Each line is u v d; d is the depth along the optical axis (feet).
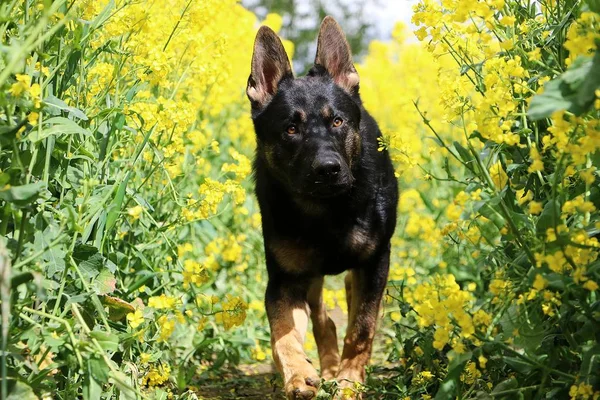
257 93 15.62
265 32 15.62
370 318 14.40
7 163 9.94
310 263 14.56
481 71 11.79
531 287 8.80
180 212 14.51
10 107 9.02
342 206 14.29
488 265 11.92
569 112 8.58
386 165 15.79
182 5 15.38
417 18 11.12
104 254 12.13
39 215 9.73
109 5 11.93
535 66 11.29
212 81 16.58
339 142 14.55
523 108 10.44
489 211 9.99
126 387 9.06
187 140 15.78
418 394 11.73
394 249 26.73
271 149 14.85
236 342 16.49
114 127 12.17
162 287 13.82
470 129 12.16
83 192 10.16
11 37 9.66
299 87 15.07
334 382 11.97
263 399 14.84
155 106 12.91
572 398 8.54
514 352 8.89
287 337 13.55
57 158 11.02
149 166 15.07
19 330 9.23
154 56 12.85
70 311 10.28
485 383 10.19
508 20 9.60
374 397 12.78
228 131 25.90
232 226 22.61
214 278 18.28
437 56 12.00
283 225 14.38
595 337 8.61
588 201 8.68
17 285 8.27
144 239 14.49
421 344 12.37
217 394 15.25
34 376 9.15
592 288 7.93
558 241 8.04
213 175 23.95
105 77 13.01
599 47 7.55
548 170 10.84
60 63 10.62
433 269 15.72
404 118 28.14
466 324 8.54
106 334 9.05
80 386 9.83
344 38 15.88
